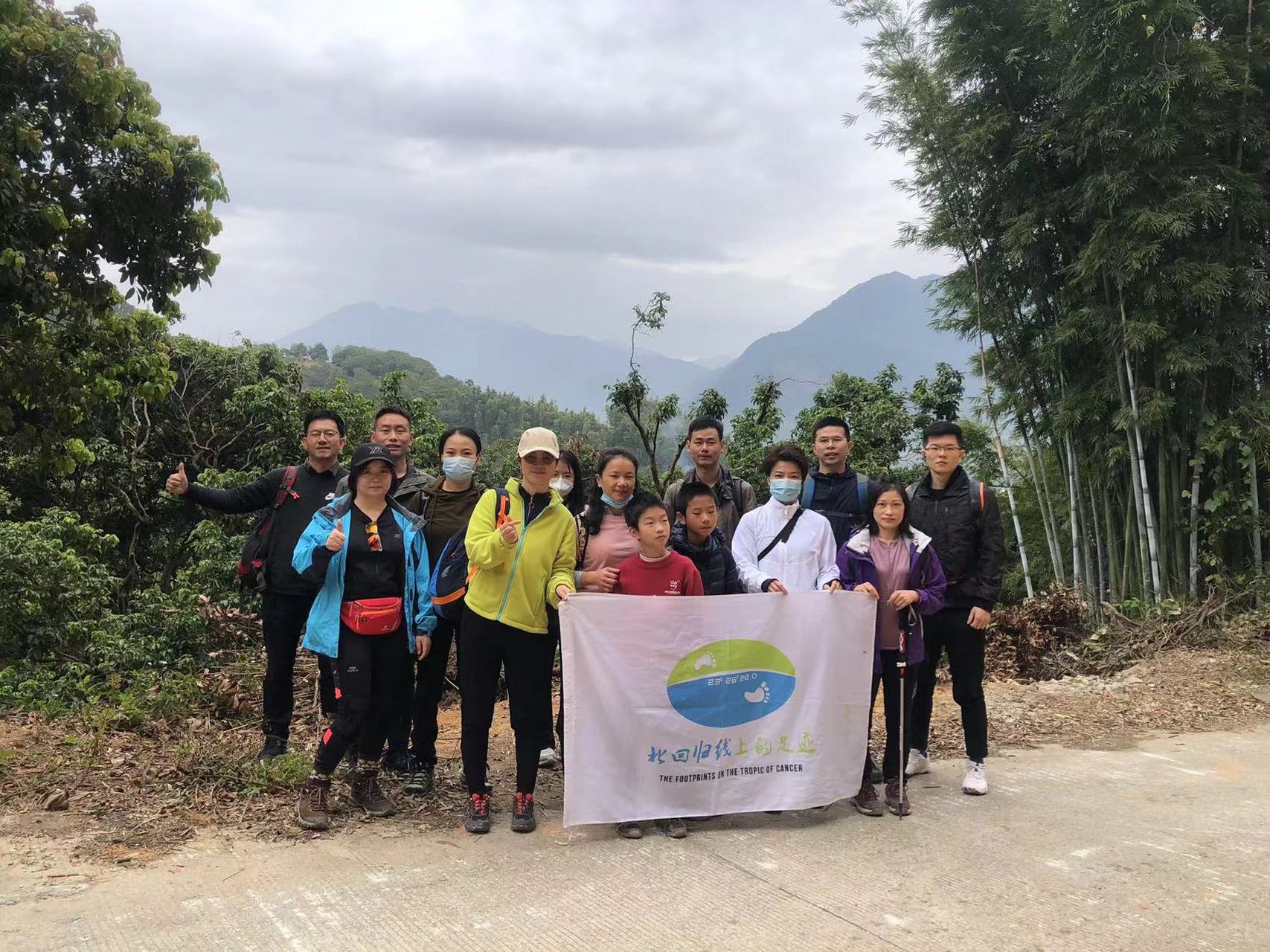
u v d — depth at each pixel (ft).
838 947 8.61
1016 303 33.06
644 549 12.51
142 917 8.89
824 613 12.86
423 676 13.75
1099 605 28.91
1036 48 29.81
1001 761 15.96
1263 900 9.80
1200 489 30.14
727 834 11.97
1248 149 29.01
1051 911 9.47
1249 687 21.24
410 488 14.78
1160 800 13.53
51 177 24.34
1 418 26.76
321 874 10.16
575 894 9.79
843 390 41.91
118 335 27.50
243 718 17.48
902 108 32.96
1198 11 26.37
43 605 24.48
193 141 26.63
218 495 14.02
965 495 13.98
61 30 24.04
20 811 11.66
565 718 11.71
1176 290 27.68
